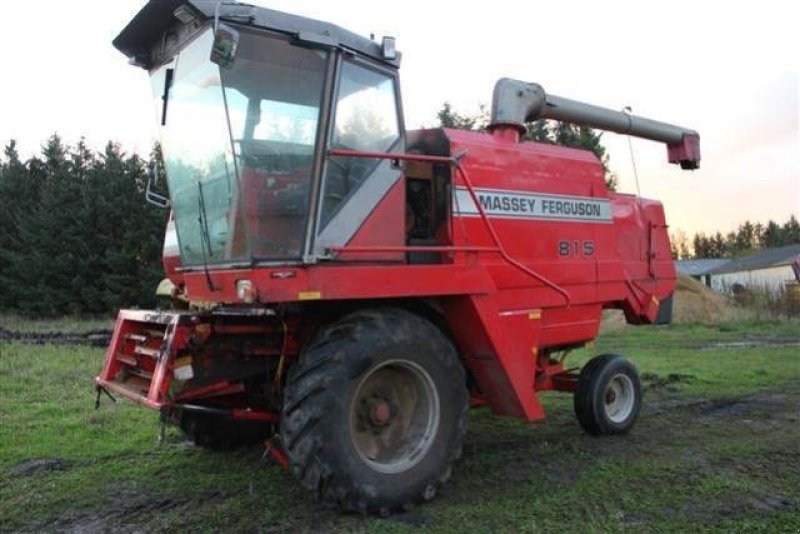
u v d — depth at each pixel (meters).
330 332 4.25
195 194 4.88
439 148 5.28
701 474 5.02
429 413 4.55
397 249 4.56
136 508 4.42
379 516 4.23
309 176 4.37
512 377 5.18
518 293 5.49
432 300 4.92
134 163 27.22
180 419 5.31
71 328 20.36
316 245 4.36
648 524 4.07
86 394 8.12
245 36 4.28
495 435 6.30
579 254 6.21
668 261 7.65
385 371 4.56
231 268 4.39
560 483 4.86
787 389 8.53
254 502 4.50
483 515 4.25
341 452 4.06
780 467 5.19
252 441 5.79
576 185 6.29
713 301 20.80
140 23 4.89
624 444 5.94
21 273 26.53
